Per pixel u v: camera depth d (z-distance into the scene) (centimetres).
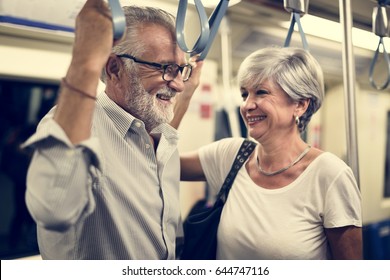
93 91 61
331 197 93
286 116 98
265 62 95
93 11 62
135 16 84
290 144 102
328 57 205
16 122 158
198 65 120
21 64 149
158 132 101
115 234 86
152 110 88
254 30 176
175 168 104
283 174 102
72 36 146
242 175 109
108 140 88
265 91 97
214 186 120
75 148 60
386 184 295
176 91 89
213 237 108
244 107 100
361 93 257
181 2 70
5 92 152
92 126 85
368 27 126
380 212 288
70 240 84
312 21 132
